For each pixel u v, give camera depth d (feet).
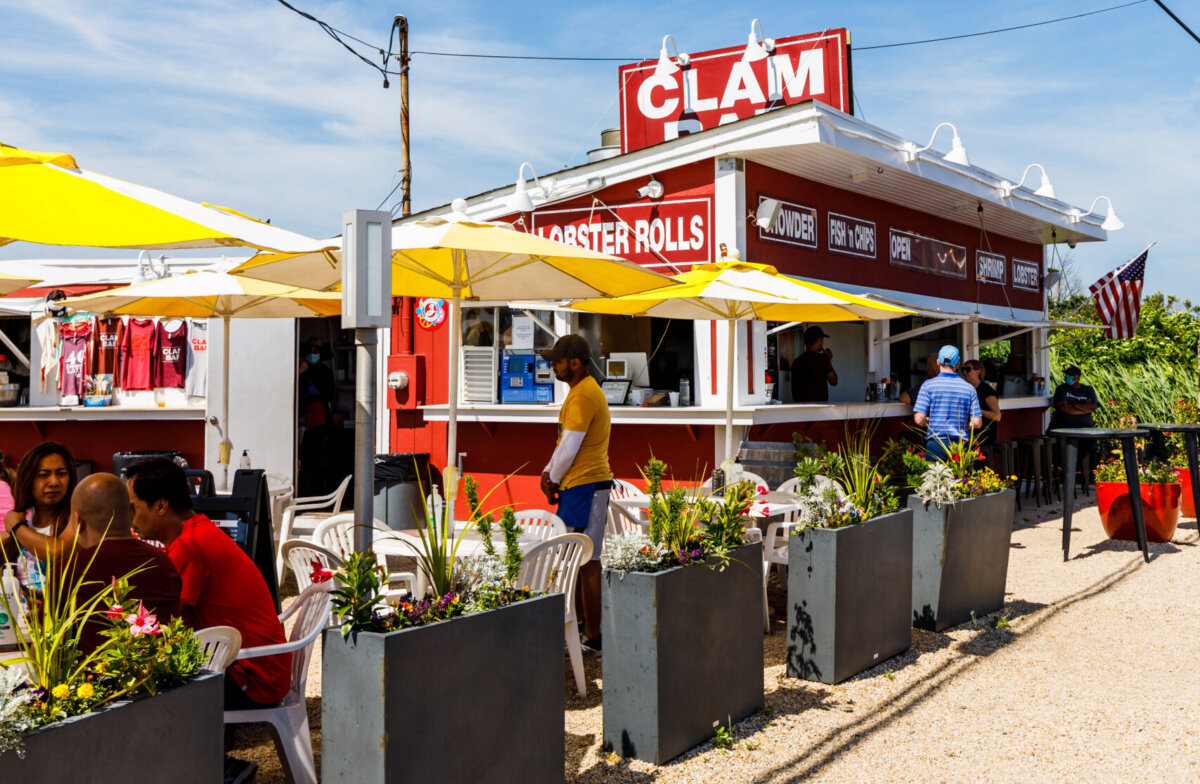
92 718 7.93
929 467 22.18
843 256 36.04
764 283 25.17
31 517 15.11
